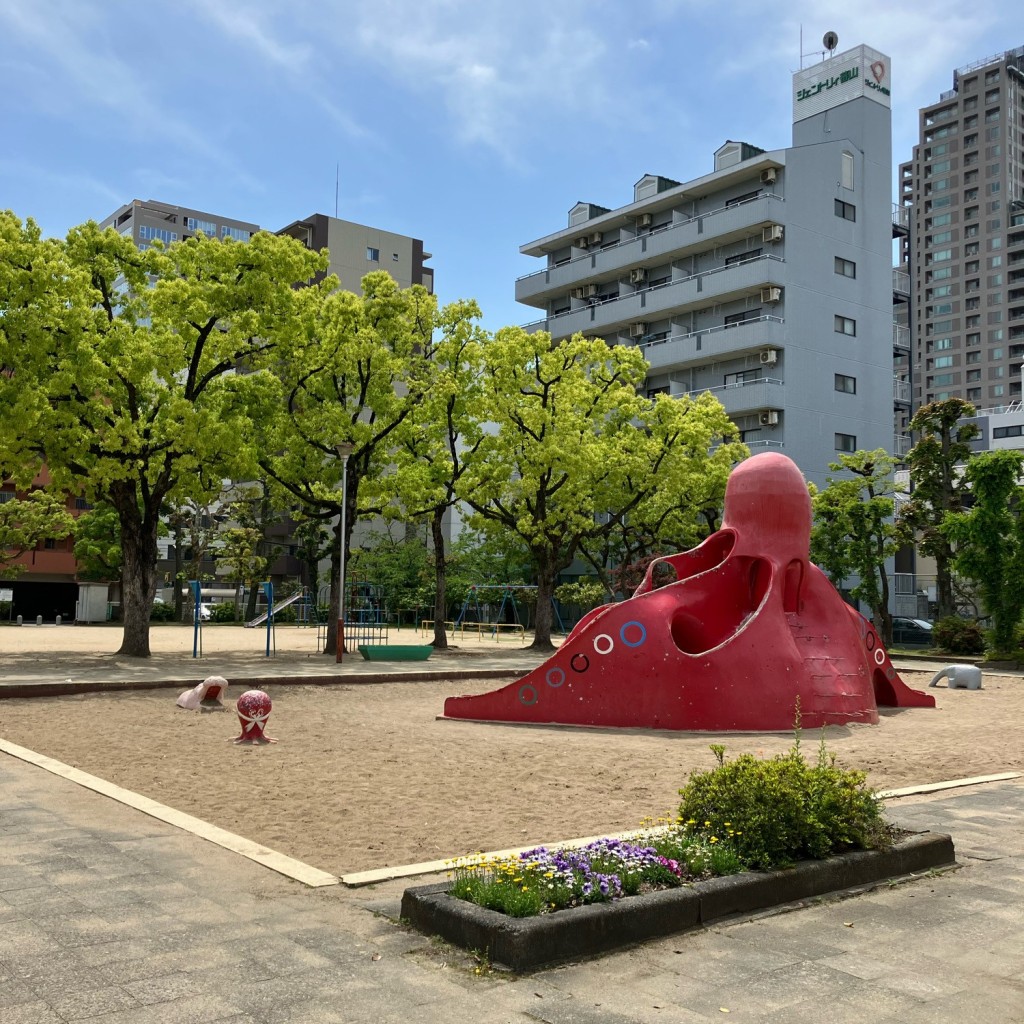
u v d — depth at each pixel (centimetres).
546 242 6431
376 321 2986
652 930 571
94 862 695
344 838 827
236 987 477
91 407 2397
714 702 1614
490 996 479
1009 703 2206
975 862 775
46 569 6212
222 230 11175
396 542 6162
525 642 4484
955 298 11200
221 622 6356
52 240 2591
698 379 5428
